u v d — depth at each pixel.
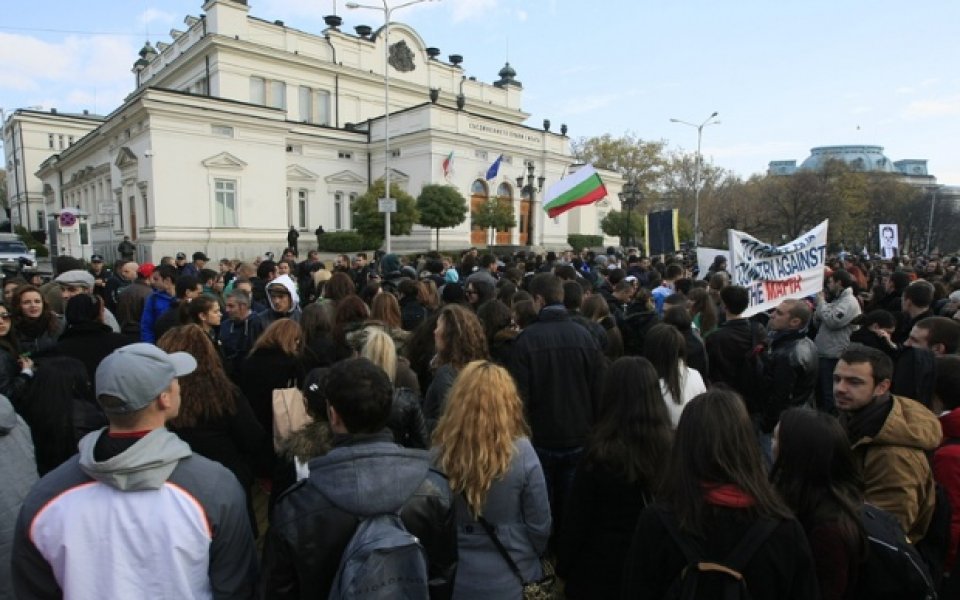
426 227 33.16
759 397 4.61
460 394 2.59
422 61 44.94
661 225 15.07
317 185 34.28
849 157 130.50
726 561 1.75
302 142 33.44
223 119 27.14
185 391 3.07
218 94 34.28
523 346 3.91
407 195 29.81
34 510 1.82
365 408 1.99
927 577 2.07
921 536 2.54
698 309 5.93
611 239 50.16
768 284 6.93
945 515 2.55
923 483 2.48
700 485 1.85
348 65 40.28
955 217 61.16
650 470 2.61
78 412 3.35
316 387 2.78
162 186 25.53
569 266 7.66
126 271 8.95
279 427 3.58
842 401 2.81
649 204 61.59
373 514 1.83
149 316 6.33
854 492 2.15
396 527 1.84
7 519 2.45
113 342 4.48
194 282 5.87
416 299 6.82
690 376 3.77
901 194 55.28
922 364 3.98
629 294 7.29
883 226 22.98
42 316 5.07
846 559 2.00
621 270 8.84
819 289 7.18
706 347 4.92
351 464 1.88
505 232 39.06
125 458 1.77
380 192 29.56
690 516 1.83
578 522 2.77
